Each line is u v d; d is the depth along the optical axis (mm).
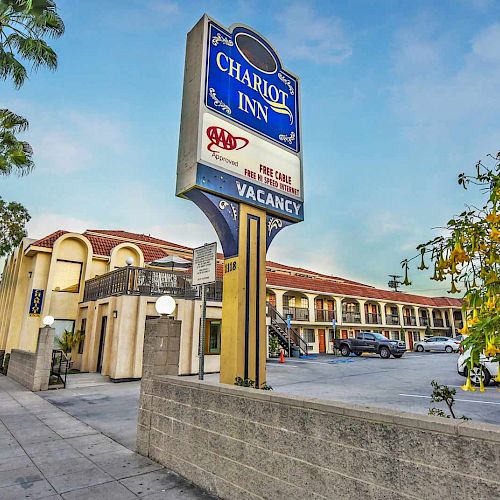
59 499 3660
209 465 3805
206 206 6184
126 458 4906
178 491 3816
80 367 15961
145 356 5402
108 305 14797
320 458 2754
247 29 7328
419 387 10797
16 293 18250
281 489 3002
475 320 2025
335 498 2607
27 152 13883
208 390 3977
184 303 14891
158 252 23391
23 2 11305
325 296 32500
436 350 31844
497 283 2039
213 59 6559
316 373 14719
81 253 18625
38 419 7426
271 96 7445
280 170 7199
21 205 28203
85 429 6578
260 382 5934
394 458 2330
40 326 16844
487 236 2189
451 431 2094
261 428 3271
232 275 6148
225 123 6453
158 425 4797
